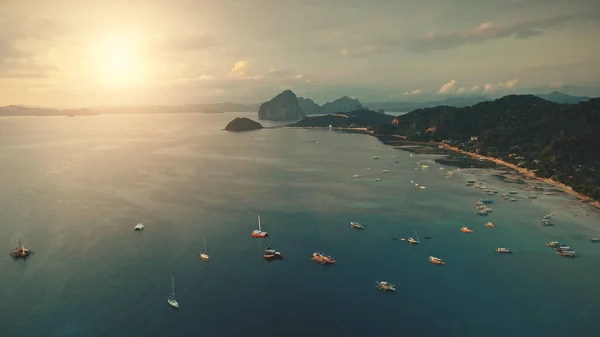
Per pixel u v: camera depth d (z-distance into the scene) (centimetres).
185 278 12631
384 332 10075
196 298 11494
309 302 11369
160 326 10206
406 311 10962
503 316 10744
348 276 12912
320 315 10762
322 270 13300
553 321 10506
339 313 10856
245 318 10588
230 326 10238
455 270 13325
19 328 10088
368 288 12162
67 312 10738
